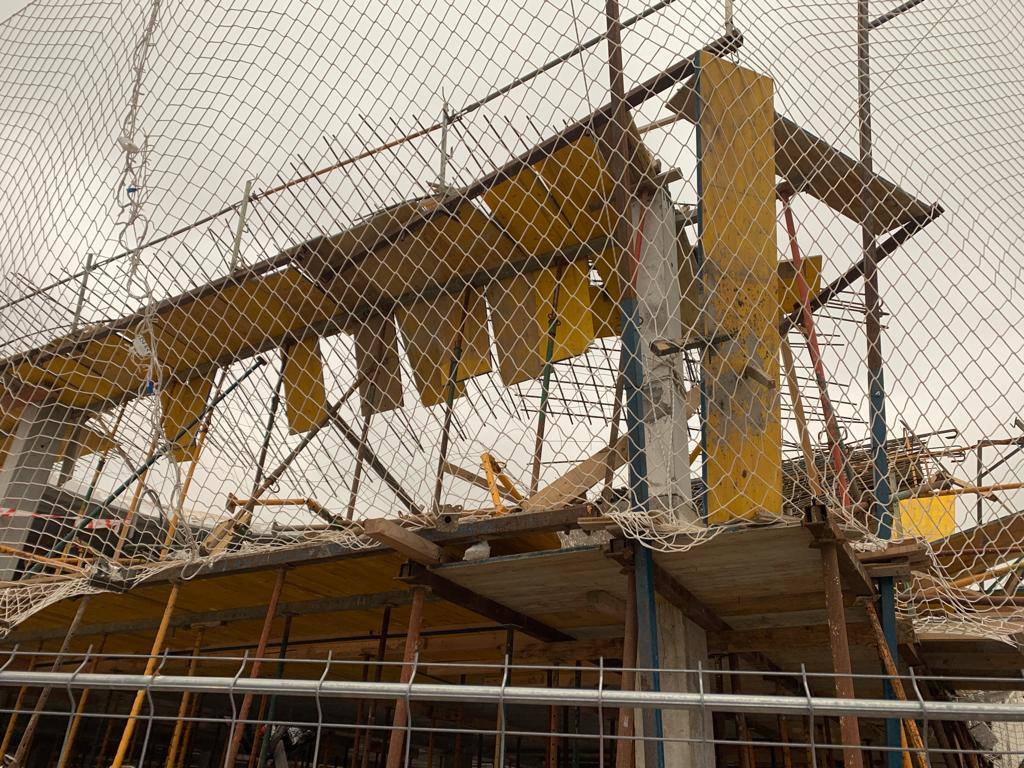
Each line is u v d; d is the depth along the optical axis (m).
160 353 8.24
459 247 6.84
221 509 6.82
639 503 4.85
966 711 2.18
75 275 6.48
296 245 6.83
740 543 4.62
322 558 5.93
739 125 5.36
